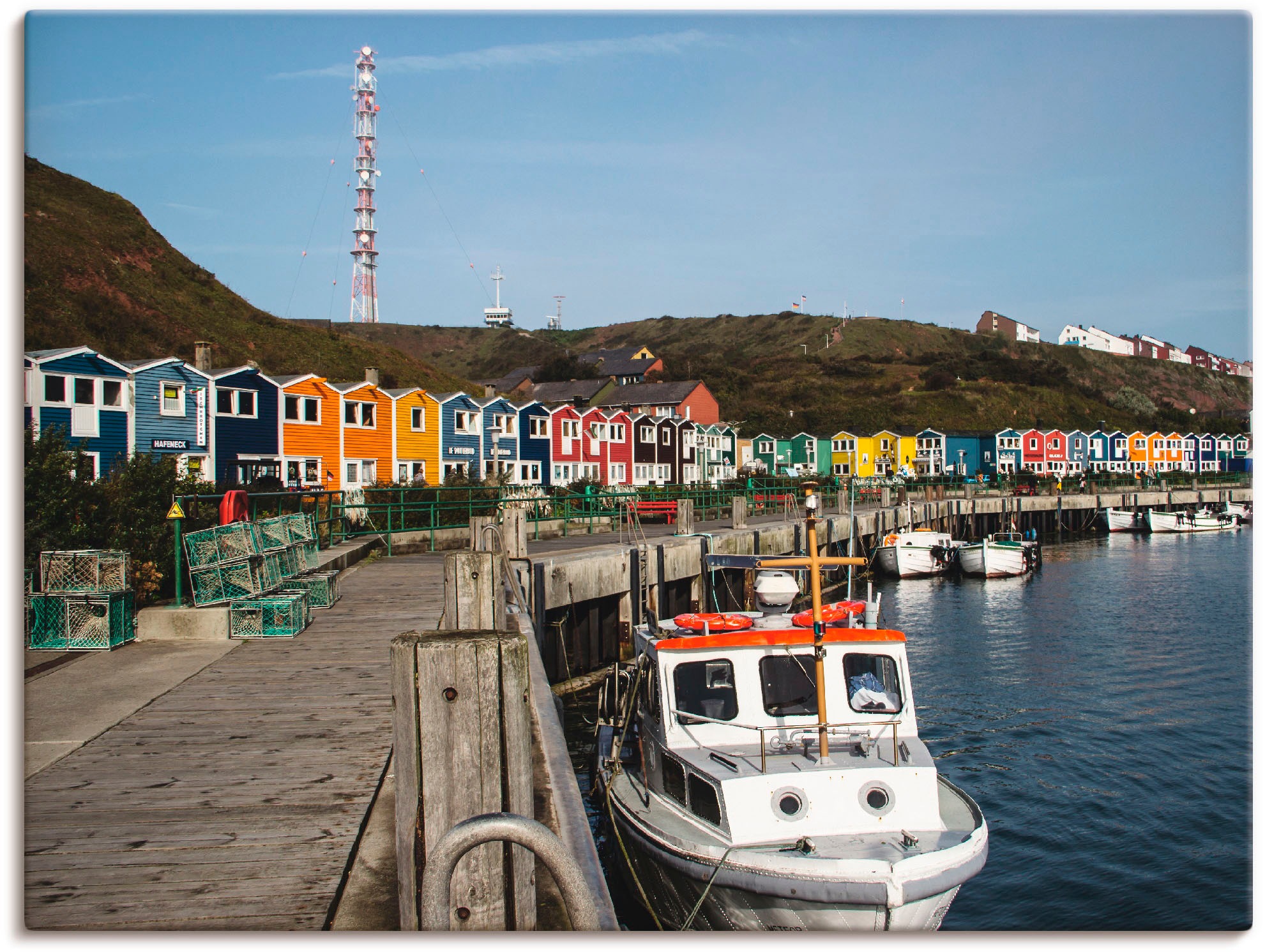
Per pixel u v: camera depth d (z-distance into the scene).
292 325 71.81
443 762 3.59
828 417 107.31
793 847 8.00
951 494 63.25
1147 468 98.44
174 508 11.78
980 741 16.30
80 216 65.69
